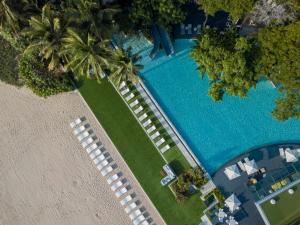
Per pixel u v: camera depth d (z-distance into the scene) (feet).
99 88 120.78
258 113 112.57
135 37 115.96
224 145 113.19
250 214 110.52
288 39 90.89
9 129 125.70
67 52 92.89
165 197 115.34
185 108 115.55
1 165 125.59
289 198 107.76
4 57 121.39
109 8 96.73
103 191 119.65
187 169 113.91
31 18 92.43
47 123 123.95
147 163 117.08
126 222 117.50
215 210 111.86
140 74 117.70
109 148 119.75
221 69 97.55
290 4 93.30
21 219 123.24
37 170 123.65
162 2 98.94
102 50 91.56
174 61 116.57
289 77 93.25
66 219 120.88
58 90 119.75
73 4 97.25
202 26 114.32
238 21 110.83
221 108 114.11
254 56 95.91
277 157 110.32
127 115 118.93
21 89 125.18
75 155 121.90
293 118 111.24
